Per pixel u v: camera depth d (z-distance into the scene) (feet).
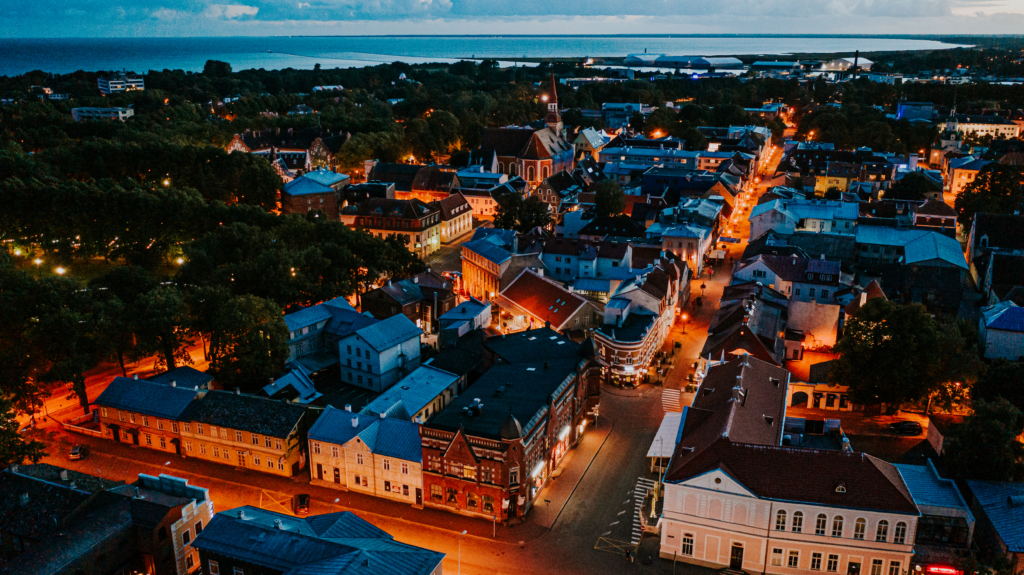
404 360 403.34
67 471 283.18
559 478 319.47
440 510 299.17
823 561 249.34
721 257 617.62
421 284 487.20
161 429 342.44
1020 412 287.48
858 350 343.87
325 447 313.94
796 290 474.08
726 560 259.60
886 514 239.09
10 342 383.65
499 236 603.26
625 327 411.75
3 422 297.12
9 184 538.06
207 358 402.52
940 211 623.77
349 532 243.19
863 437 344.49
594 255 538.47
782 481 248.52
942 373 342.44
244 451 327.88
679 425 331.36
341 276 483.10
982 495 268.00
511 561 266.77
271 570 223.92
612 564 265.13
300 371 392.88
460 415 300.81
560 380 331.57
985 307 463.01
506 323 480.23
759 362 330.75
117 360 432.66
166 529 255.70
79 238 550.36
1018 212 625.41
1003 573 235.81
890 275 510.58
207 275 471.62
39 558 229.86
